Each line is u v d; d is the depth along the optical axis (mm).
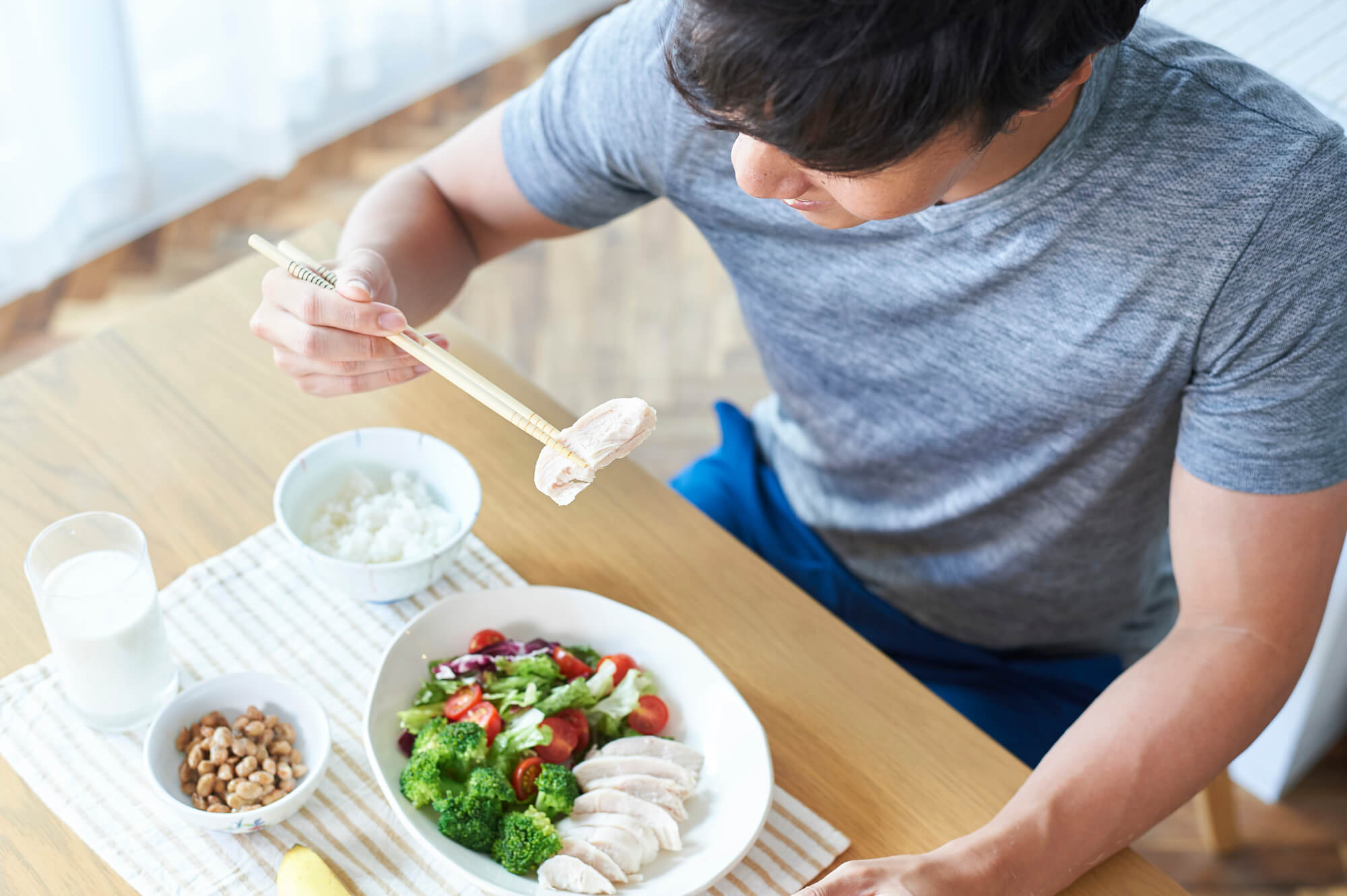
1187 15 1651
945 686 1295
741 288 1231
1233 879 1829
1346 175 905
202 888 834
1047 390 1062
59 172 2463
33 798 877
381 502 1043
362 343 972
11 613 995
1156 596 1357
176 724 885
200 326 1238
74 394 1157
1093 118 924
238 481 1103
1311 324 915
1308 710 1760
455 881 856
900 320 1107
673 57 700
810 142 653
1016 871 862
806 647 1033
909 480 1251
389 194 1235
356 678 974
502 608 980
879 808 927
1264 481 950
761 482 1428
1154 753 924
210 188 2801
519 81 3250
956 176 765
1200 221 927
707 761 927
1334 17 1635
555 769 875
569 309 2686
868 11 590
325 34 2852
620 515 1119
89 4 2334
